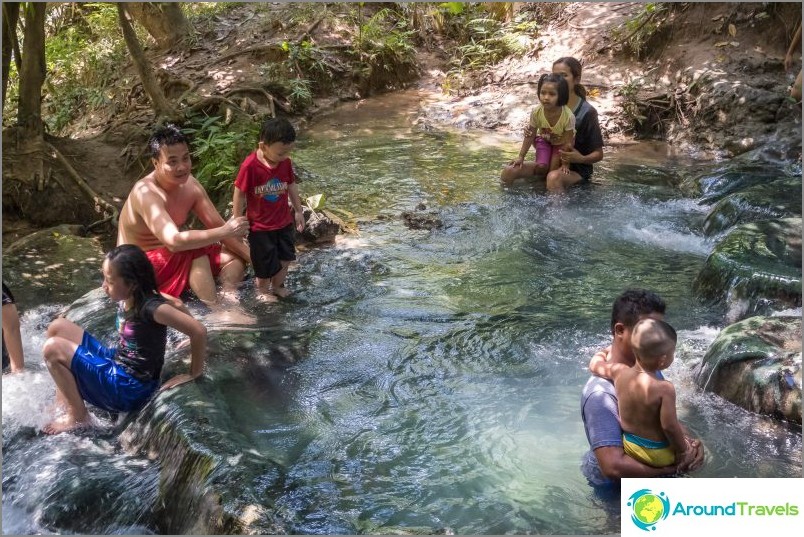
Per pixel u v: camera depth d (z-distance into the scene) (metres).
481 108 11.17
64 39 12.97
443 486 3.66
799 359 4.21
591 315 5.38
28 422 4.45
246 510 3.38
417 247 6.66
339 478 3.71
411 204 7.73
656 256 6.43
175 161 5.36
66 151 9.12
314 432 4.10
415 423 4.18
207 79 11.33
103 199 8.23
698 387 4.47
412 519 3.42
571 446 3.96
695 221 7.20
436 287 5.87
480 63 12.84
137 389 4.45
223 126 9.39
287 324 5.27
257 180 5.41
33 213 8.00
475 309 5.50
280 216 5.55
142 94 11.23
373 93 12.56
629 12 12.23
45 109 12.09
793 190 6.96
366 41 12.74
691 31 10.72
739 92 9.38
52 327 4.45
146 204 5.38
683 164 8.89
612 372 3.64
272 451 3.91
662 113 9.96
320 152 9.60
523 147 8.29
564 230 7.00
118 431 4.41
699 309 5.45
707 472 3.67
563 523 3.40
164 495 3.81
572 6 13.02
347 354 4.89
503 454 3.90
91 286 6.43
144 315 4.38
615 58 11.30
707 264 5.64
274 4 13.44
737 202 6.73
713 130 9.41
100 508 3.83
